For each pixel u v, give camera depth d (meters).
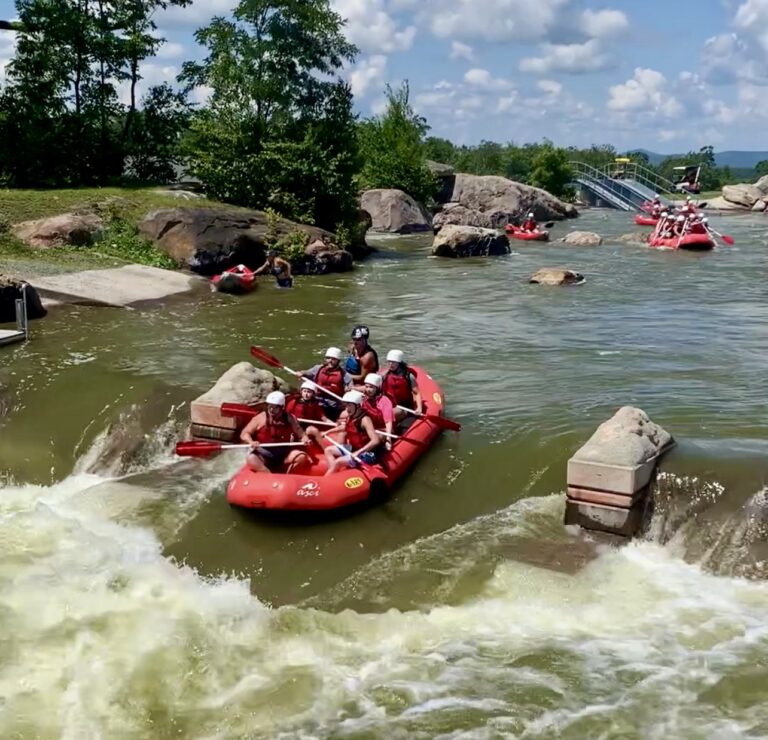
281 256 25.97
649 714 6.69
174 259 24.44
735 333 17.62
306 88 31.88
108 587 8.61
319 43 31.64
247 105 31.03
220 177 29.92
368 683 7.15
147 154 33.34
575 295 22.80
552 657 7.38
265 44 30.86
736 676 7.08
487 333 17.69
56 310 18.38
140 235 24.92
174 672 7.34
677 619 7.83
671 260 30.97
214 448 10.11
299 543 9.20
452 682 7.12
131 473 11.22
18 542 9.49
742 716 6.65
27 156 30.44
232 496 9.52
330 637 7.77
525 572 8.48
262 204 30.25
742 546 8.61
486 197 52.81
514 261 30.84
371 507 9.80
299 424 10.41
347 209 31.64
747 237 40.31
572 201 70.38
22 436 12.06
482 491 10.04
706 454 9.60
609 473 8.81
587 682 7.07
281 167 30.17
